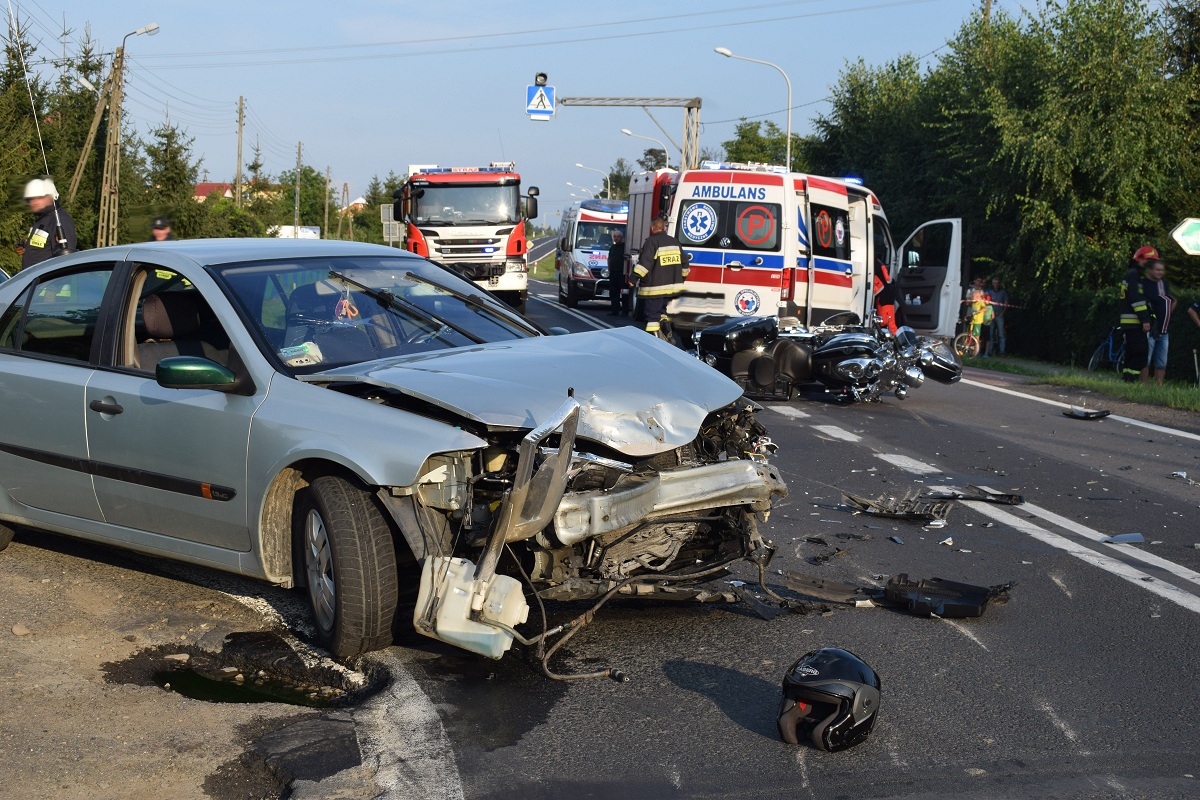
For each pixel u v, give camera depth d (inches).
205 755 151.3
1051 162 973.8
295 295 214.7
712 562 205.6
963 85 1199.6
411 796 139.8
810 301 694.5
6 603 213.0
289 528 195.3
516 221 1074.1
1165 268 930.1
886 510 299.3
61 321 231.6
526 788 142.5
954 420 492.1
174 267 218.2
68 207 1239.5
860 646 196.5
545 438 166.1
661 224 650.8
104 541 223.5
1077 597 228.7
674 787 143.3
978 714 167.6
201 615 207.5
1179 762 152.1
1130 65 969.5
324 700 174.2
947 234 940.0
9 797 138.2
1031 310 1007.6
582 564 184.2
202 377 191.3
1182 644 200.7
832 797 140.9
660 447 185.0
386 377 185.3
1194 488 350.9
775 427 453.7
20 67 1229.1
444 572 167.2
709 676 181.5
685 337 606.5
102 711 164.9
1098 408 550.9
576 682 178.2
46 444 225.0
